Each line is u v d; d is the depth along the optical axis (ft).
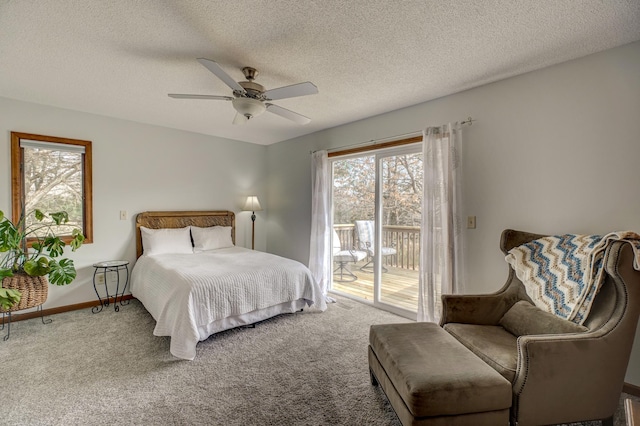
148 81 8.34
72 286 10.89
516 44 6.38
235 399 5.93
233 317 8.67
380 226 11.57
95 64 7.33
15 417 5.34
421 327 6.21
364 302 12.08
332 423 5.32
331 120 11.96
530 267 6.56
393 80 8.18
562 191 7.14
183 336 7.32
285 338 8.64
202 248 13.07
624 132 6.32
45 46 6.51
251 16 5.47
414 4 5.13
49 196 10.51
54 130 10.44
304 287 10.46
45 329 9.13
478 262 8.64
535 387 4.59
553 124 7.27
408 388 4.33
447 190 8.90
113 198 11.80
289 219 15.52
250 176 16.37
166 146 13.25
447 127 8.95
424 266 9.27
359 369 7.06
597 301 5.25
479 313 6.72
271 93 7.02
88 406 5.65
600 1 5.03
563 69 7.13
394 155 11.05
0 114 9.49
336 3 5.11
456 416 4.33
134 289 11.32
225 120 12.14
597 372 4.76
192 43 6.38
